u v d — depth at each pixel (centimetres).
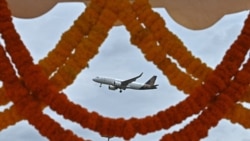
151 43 518
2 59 516
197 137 526
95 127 517
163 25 518
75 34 518
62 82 520
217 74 527
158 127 522
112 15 516
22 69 510
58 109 512
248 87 548
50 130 519
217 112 527
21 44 513
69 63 519
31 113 517
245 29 527
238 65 527
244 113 546
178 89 532
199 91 524
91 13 517
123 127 520
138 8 517
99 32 517
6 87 517
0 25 510
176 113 521
